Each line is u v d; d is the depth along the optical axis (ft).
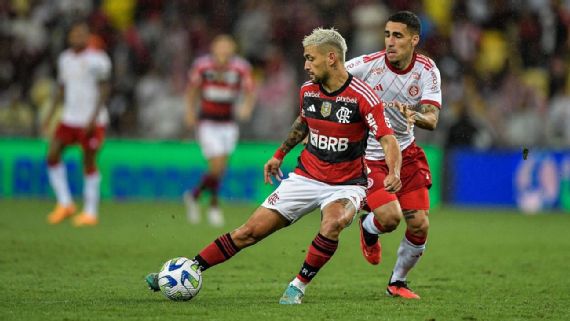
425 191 85.81
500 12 233.55
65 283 90.79
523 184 197.77
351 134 75.97
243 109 162.71
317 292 87.92
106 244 126.31
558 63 225.76
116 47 229.66
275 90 219.82
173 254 117.60
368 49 225.56
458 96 215.51
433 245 133.08
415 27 83.51
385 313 74.59
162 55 229.66
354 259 116.06
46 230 142.10
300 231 150.00
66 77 150.82
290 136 80.79
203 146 160.25
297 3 234.58
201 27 233.76
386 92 85.51
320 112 76.13
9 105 221.66
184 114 220.64
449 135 209.56
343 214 75.51
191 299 79.46
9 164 201.77
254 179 200.03
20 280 92.38
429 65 84.89
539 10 233.96
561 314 75.97
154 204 193.47
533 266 110.63
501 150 199.52
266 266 106.93
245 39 233.14
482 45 229.86
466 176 201.16
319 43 74.64
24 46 232.32
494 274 103.14
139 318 69.82
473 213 189.26
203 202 197.57
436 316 73.56
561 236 147.64
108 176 200.54
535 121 218.18
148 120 221.05
